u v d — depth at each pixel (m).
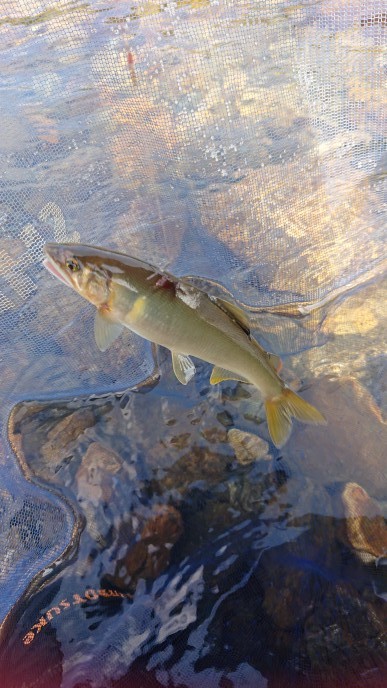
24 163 0.46
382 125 0.49
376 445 0.43
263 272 0.52
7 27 0.46
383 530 0.39
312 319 0.51
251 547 0.39
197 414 0.46
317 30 0.46
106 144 0.48
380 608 0.36
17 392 0.45
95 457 0.44
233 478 0.43
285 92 0.48
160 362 0.49
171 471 0.43
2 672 0.34
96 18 0.46
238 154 0.49
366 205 0.52
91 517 0.41
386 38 0.46
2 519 0.40
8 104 0.46
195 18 0.46
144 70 0.47
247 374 0.33
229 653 0.35
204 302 0.31
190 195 0.50
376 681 0.33
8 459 0.43
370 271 0.52
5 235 0.45
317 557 0.39
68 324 0.46
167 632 0.36
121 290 0.30
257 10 0.46
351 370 0.48
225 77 0.48
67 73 0.47
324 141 0.50
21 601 0.37
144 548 0.40
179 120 0.48
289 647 0.35
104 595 0.38
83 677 0.35
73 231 0.47
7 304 0.44
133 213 0.49
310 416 0.35
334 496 0.41
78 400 0.47
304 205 0.51
